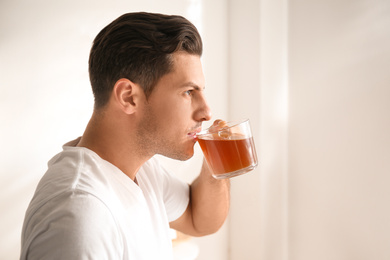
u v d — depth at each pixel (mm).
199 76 892
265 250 2492
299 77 2404
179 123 891
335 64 2219
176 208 1183
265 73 2359
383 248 2109
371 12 2043
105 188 777
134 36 843
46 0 1574
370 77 2080
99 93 890
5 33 1468
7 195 1529
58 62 1635
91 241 650
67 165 803
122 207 824
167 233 1066
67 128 1688
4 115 1493
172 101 873
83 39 1715
